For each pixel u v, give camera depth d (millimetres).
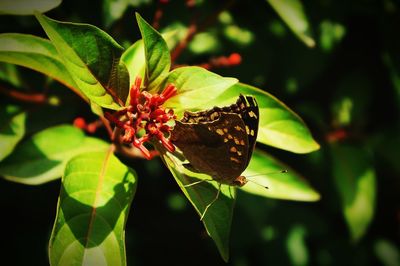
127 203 473
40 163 494
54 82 521
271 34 550
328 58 548
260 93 491
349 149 557
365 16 555
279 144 492
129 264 584
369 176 552
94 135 528
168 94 466
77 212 468
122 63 466
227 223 476
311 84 565
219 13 521
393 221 588
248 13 552
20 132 506
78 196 471
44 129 510
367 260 585
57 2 485
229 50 545
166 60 470
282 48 549
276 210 573
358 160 555
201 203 478
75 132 501
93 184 475
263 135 493
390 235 590
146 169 559
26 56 477
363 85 564
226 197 481
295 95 560
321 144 565
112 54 464
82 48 461
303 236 575
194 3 530
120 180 478
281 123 493
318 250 583
